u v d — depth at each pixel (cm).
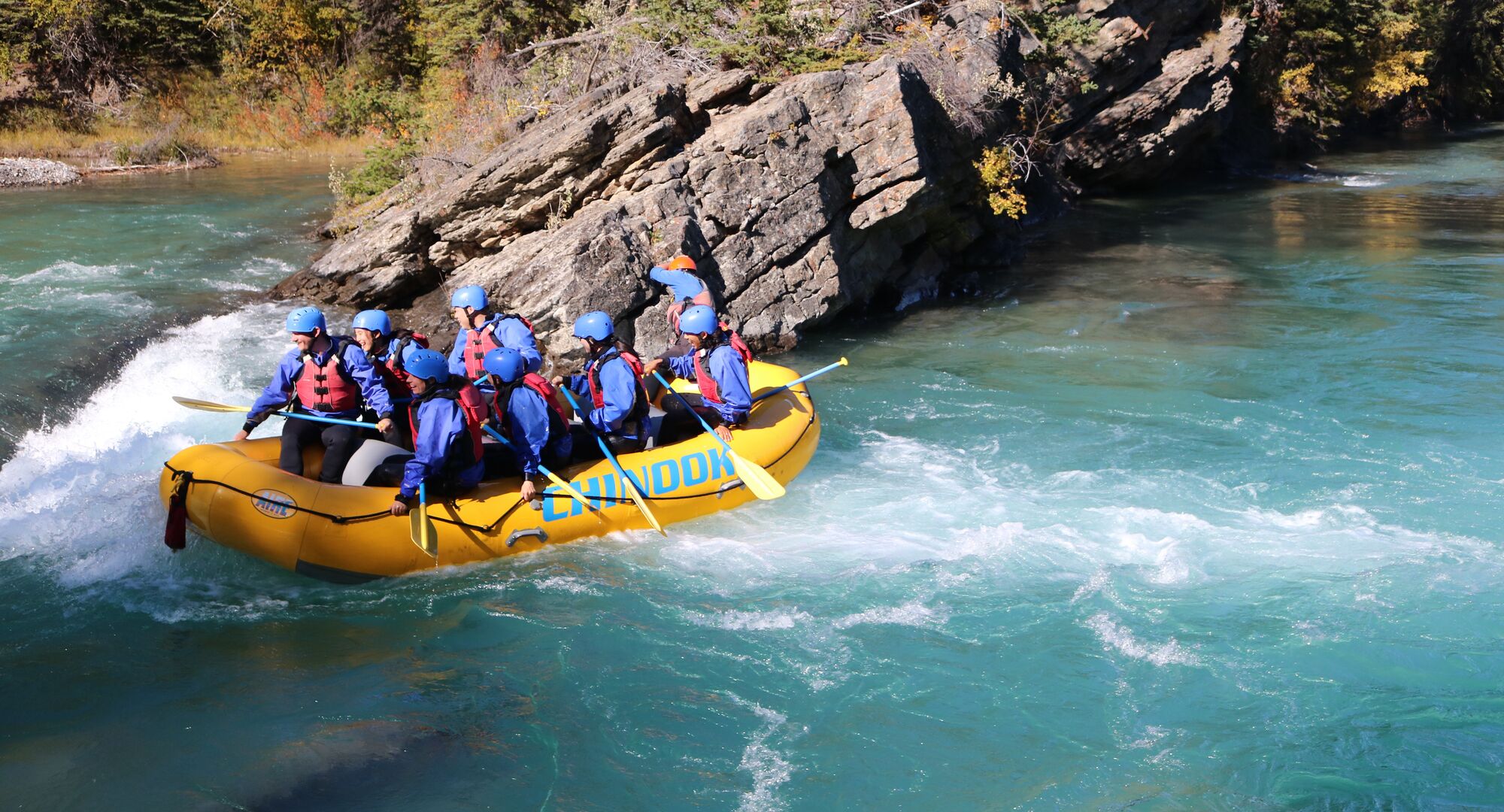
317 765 495
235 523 648
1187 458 842
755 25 1338
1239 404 962
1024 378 1049
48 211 1773
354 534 640
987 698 545
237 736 515
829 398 997
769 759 502
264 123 2853
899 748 509
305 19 2991
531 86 1616
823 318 1200
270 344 1077
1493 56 4403
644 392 728
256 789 479
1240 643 585
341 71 3002
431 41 2497
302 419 690
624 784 486
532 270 1044
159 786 479
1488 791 472
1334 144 3388
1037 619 613
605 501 698
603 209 1095
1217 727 519
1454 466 816
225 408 759
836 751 508
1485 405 948
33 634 600
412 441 708
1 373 925
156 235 1592
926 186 1223
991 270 1539
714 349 757
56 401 896
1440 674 555
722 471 744
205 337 1089
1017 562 677
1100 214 2052
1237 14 2416
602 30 1532
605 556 693
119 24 2839
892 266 1356
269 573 671
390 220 1245
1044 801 473
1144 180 2361
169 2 2903
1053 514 745
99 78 2834
